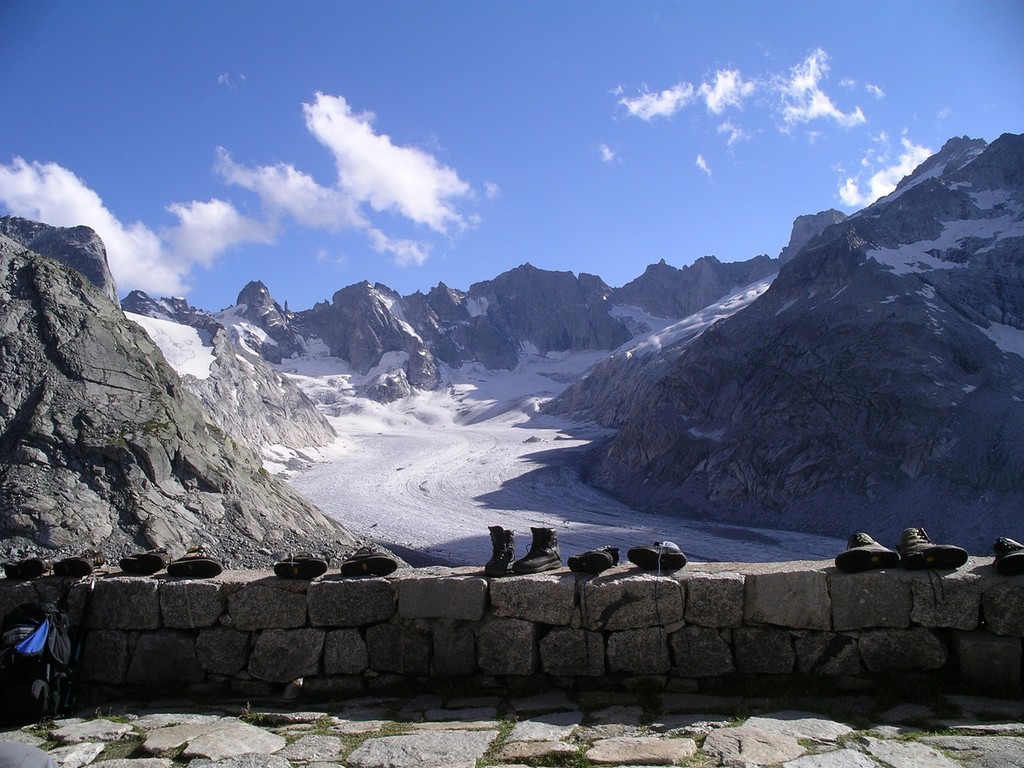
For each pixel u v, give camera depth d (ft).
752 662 24.56
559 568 27.73
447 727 21.98
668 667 24.81
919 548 24.45
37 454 109.70
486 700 24.80
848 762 18.08
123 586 27.81
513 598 25.79
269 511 126.72
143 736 22.20
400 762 19.38
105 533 103.45
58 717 24.85
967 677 23.11
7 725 24.12
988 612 23.35
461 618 25.88
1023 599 23.15
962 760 18.01
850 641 24.09
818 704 22.90
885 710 22.13
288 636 26.68
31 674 24.54
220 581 27.73
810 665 24.18
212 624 27.35
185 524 112.47
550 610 25.54
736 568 26.66
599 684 25.05
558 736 20.70
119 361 129.59
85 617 27.66
